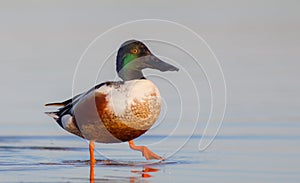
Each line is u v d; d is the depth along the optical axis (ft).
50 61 67.56
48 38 80.48
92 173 31.60
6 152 36.73
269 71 62.34
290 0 111.24
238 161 33.68
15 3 108.58
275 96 52.42
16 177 30.35
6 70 63.31
